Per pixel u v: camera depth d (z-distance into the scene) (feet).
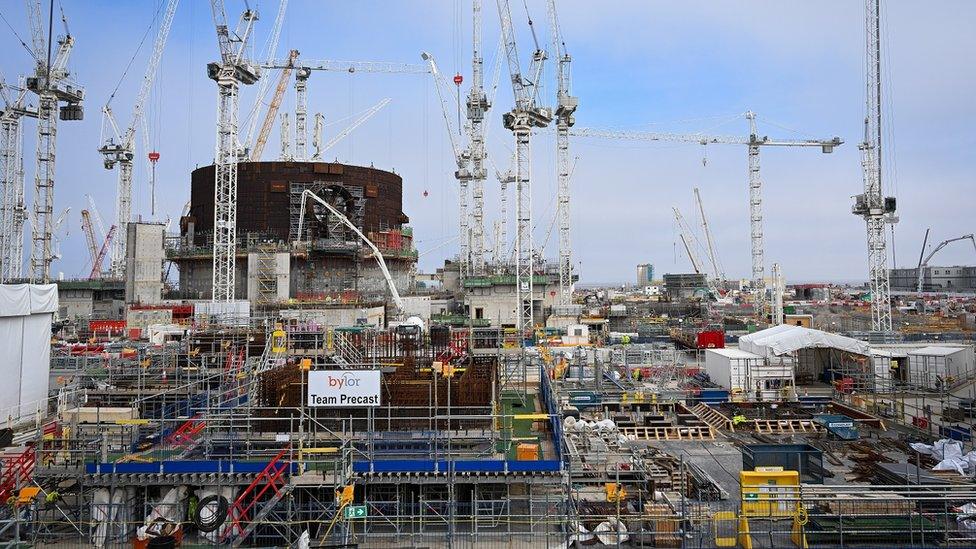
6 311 131.85
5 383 132.77
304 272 315.58
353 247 314.14
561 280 394.32
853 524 87.81
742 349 215.31
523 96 375.25
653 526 88.79
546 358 205.57
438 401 110.52
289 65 449.06
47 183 375.04
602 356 233.55
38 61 365.81
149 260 298.35
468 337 187.52
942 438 133.80
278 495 83.05
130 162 489.67
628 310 497.05
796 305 522.47
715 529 87.10
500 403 138.82
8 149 375.66
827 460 123.03
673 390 184.96
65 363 198.49
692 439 143.64
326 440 100.53
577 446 119.14
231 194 297.74
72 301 363.35
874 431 147.74
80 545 87.25
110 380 134.51
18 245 387.14
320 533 91.66
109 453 98.73
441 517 91.45
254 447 101.19
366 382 92.12
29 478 89.30
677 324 403.13
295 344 169.78
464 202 541.34
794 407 171.63
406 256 352.28
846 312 477.77
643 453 122.62
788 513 87.92
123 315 335.06
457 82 497.05
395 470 92.43
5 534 87.35
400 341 168.14
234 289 294.46
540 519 92.43
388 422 101.96
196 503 90.84
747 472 89.40
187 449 98.07
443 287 563.48
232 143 301.84
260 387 117.39
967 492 86.48
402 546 87.04
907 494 85.35
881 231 354.74
